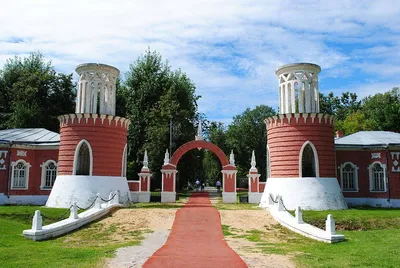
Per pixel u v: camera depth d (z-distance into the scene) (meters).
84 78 35.88
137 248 17.86
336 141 40.16
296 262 14.76
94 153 33.34
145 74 61.75
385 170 37.00
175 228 23.52
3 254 15.68
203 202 41.28
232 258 15.30
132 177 56.16
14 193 37.31
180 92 60.50
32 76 57.91
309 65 34.59
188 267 13.67
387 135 40.22
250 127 84.50
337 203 32.03
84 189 32.25
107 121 34.19
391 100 76.38
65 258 15.18
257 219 26.53
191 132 58.47
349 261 14.98
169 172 42.34
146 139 55.19
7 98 60.09
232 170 41.62
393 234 21.95
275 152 34.03
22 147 38.19
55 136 40.91
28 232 20.34
